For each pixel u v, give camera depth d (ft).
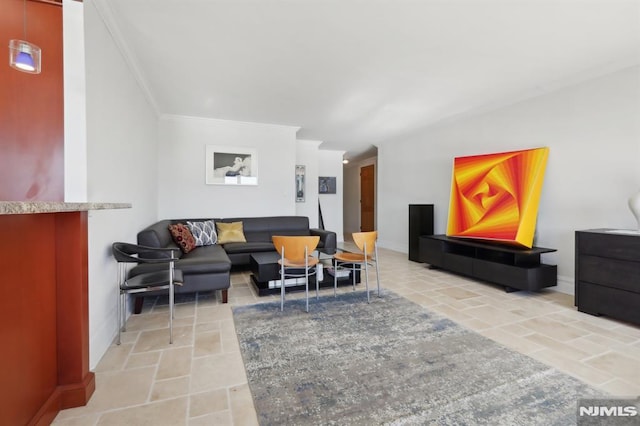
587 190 10.32
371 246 10.61
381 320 8.29
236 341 7.04
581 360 6.16
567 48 8.49
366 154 26.94
